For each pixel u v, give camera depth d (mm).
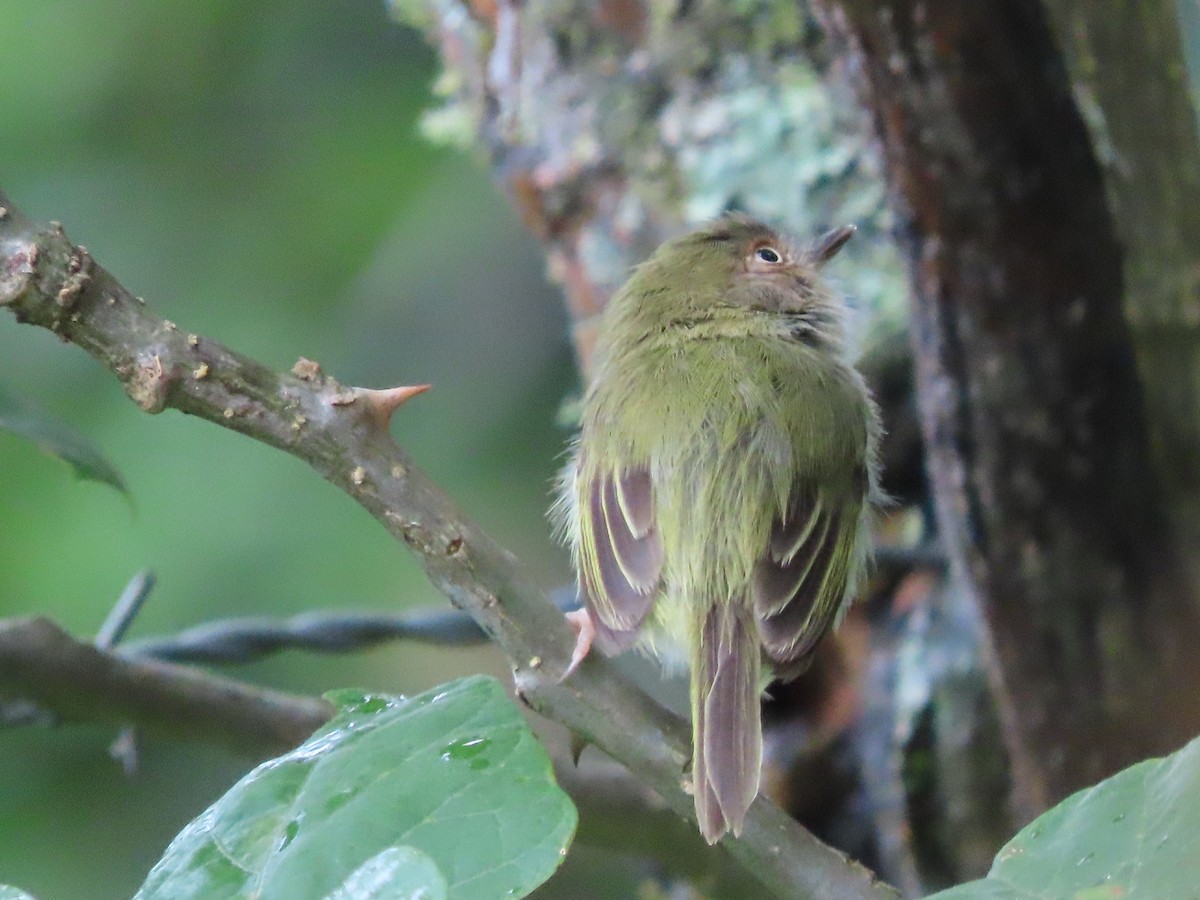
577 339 11219
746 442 7457
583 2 11023
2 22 13680
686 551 7203
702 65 10820
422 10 11922
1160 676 8203
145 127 13875
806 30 10695
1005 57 7035
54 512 12219
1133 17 7633
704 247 9156
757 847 5352
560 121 11070
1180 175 8156
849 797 10133
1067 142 7336
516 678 5324
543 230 11398
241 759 8148
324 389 4945
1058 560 8070
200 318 13586
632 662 13141
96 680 7691
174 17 13914
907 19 6996
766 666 7121
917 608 10141
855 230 9469
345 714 4793
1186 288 8406
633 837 8719
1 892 4195
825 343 8953
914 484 10383
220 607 12203
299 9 14148
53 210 13555
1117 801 4230
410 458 5059
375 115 14062
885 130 7438
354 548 12516
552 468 13758
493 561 5145
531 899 10734
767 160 10594
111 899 11984
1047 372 7742
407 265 13859
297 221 13859
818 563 7355
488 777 4254
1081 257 7516
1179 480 8453
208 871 4215
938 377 8000
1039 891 4074
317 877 4090
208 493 12461
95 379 12711
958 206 7406
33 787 12109
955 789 9781
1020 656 8328
